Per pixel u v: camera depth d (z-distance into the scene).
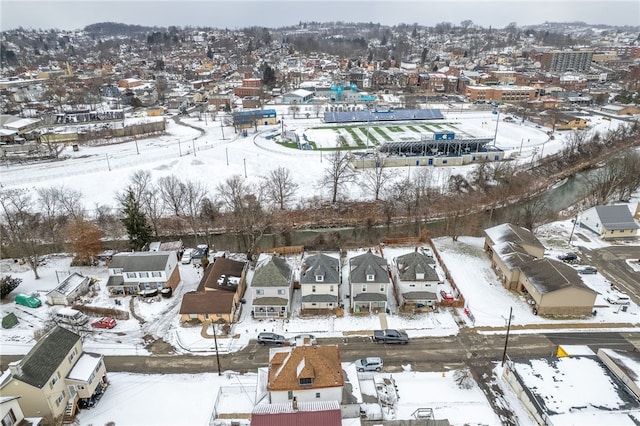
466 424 45.84
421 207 104.25
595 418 43.31
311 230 99.88
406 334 60.06
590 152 146.00
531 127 184.50
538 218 98.94
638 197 111.69
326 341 59.56
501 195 109.31
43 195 102.94
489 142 149.12
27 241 84.81
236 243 93.81
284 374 45.06
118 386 52.19
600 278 74.69
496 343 58.78
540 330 61.25
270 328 62.53
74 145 152.38
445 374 53.16
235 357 57.00
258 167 132.75
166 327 63.25
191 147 154.38
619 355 51.19
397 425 44.31
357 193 112.94
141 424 46.56
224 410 47.88
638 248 85.00
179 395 50.66
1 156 145.62
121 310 66.69
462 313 65.38
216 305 63.91
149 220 98.06
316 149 152.00
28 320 65.00
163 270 69.88
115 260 71.50
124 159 141.00
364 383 50.34
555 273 65.56
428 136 143.25
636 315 64.75
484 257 82.25
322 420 39.19
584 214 95.12
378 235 95.62
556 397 46.06
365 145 157.00
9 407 41.97
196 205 101.31
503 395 49.91
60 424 45.69
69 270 80.31
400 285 67.00
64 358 48.00
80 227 83.25
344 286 72.94
